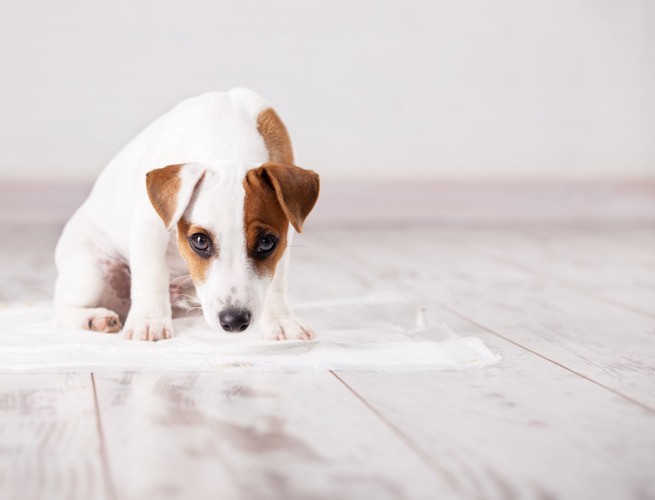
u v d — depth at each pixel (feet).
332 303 3.93
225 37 7.11
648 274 4.86
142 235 3.27
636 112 7.73
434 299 4.19
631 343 3.42
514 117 7.59
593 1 7.57
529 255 5.51
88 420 2.60
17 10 6.77
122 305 3.66
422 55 7.41
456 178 7.57
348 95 7.34
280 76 7.24
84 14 6.86
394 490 2.23
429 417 2.64
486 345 3.37
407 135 7.47
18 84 6.84
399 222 7.31
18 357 3.07
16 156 6.89
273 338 3.29
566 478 2.30
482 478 2.29
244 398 2.77
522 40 7.53
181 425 2.57
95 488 2.23
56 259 3.66
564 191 7.70
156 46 7.00
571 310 3.97
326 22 7.25
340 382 2.91
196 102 3.40
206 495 2.20
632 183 7.78
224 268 3.02
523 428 2.57
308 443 2.46
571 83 7.64
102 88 6.96
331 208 7.36
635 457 2.41
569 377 3.00
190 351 3.12
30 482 2.25
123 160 3.54
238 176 3.07
